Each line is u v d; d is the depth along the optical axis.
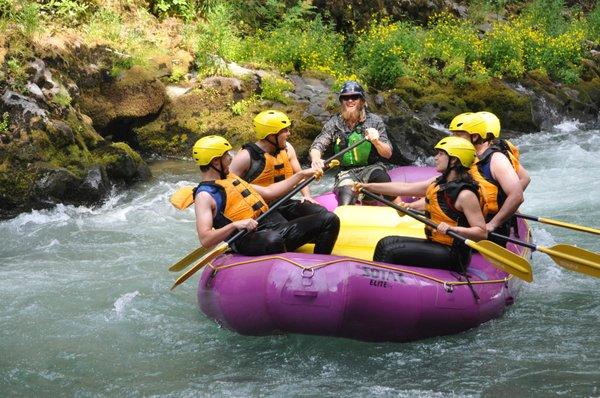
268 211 6.39
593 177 11.91
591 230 6.86
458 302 6.11
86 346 6.28
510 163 6.86
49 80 11.19
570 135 15.91
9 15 11.77
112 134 12.58
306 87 14.05
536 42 18.44
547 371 5.71
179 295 7.36
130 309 6.99
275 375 5.73
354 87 8.14
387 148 8.09
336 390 5.47
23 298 7.22
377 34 16.34
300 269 5.90
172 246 8.82
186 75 13.29
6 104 10.35
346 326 5.87
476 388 5.46
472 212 6.05
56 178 10.07
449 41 17.16
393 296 5.89
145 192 10.96
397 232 7.21
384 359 5.93
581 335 6.36
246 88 13.40
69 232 9.29
